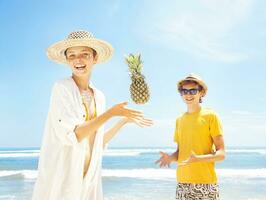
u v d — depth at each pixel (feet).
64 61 14.61
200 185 18.16
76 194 12.25
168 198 50.29
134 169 103.04
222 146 18.16
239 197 49.70
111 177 78.64
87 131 11.68
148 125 11.83
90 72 13.62
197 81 19.11
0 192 57.98
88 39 12.97
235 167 108.27
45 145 12.73
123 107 11.65
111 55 14.43
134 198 50.55
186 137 19.06
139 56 14.48
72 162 12.20
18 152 244.83
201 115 18.85
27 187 63.87
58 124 12.20
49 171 12.50
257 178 73.10
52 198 12.30
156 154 175.63
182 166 18.80
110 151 223.51
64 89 12.51
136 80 14.51
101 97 13.78
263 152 181.68
